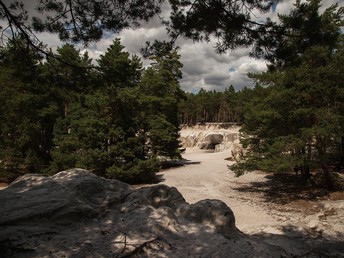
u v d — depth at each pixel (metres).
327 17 15.51
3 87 25.17
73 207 7.05
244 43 8.14
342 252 8.77
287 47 7.88
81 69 8.26
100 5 7.37
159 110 32.34
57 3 7.20
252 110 20.42
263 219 14.77
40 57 7.75
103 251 5.46
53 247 5.46
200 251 6.26
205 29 8.23
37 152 29.83
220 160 40.41
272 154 18.19
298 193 19.86
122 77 8.91
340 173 23.86
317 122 17.30
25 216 6.40
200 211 8.24
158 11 7.82
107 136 23.58
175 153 33.44
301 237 10.59
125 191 8.55
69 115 27.30
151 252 5.86
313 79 16.59
